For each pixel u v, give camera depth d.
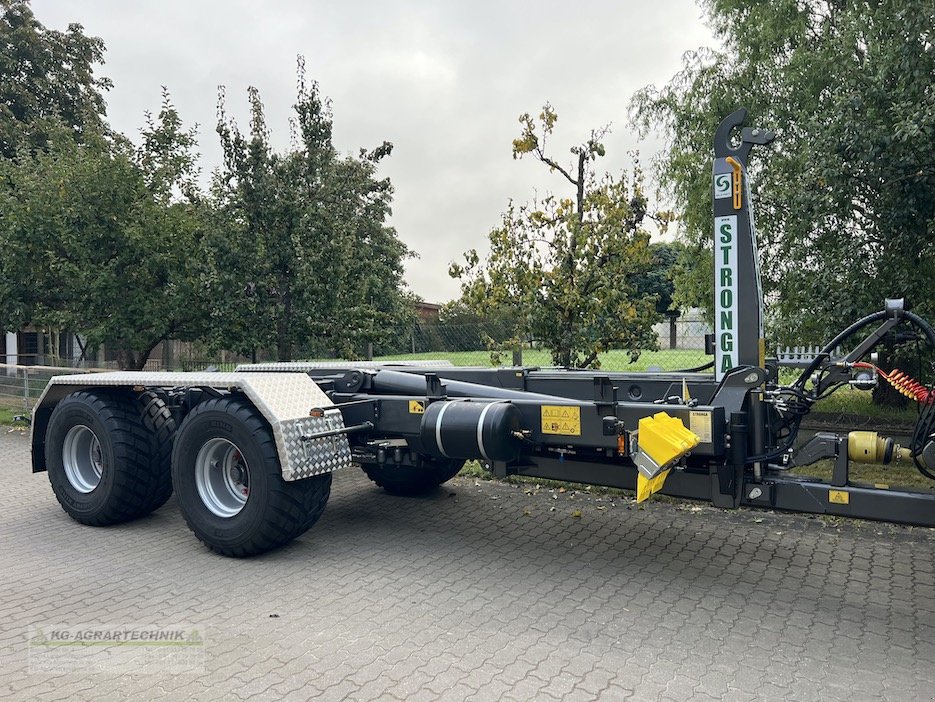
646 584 4.58
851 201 7.89
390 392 5.65
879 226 7.67
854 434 4.00
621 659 3.56
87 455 6.19
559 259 8.54
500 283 8.77
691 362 10.30
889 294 7.66
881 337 4.18
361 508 6.46
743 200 4.26
